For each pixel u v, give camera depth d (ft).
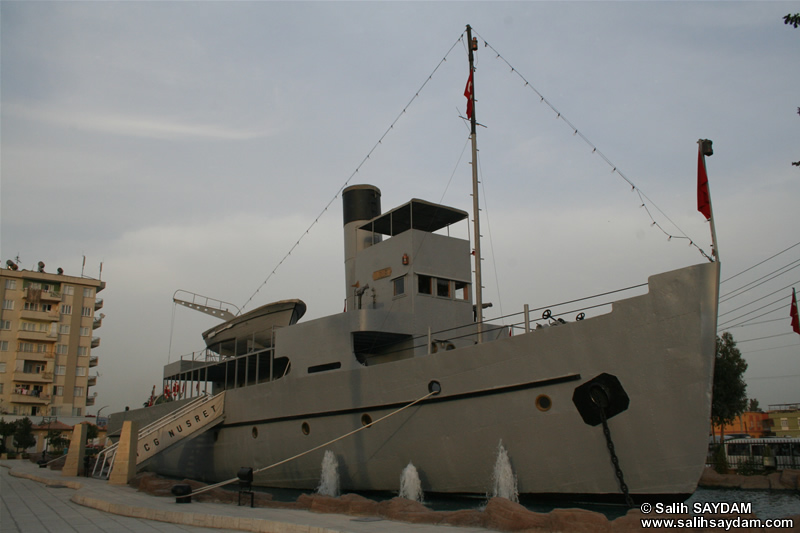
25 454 181.78
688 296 42.11
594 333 45.47
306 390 65.77
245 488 51.16
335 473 61.98
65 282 252.62
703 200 44.68
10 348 237.25
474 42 66.33
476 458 51.26
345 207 83.97
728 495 66.08
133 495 54.80
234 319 84.23
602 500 45.52
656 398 42.91
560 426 46.68
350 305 78.54
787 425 178.19
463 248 74.08
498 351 50.03
